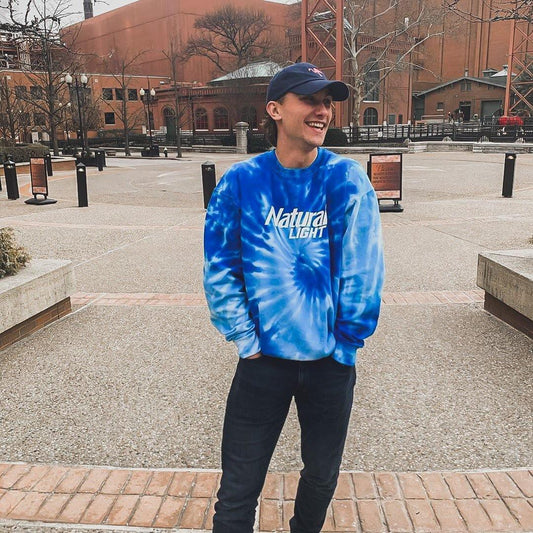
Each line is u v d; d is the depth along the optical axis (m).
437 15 40.91
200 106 53.44
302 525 2.04
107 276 6.70
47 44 33.09
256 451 1.86
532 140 36.28
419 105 69.12
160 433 3.15
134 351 4.36
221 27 59.41
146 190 17.95
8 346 4.45
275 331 1.77
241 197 1.79
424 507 2.46
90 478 2.71
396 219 10.45
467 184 16.73
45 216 11.67
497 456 2.86
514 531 2.30
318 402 1.85
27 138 47.62
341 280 1.82
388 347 4.34
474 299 5.49
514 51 42.28
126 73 64.75
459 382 3.71
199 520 2.39
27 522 2.40
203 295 5.84
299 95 1.69
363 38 49.38
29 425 3.27
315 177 1.79
